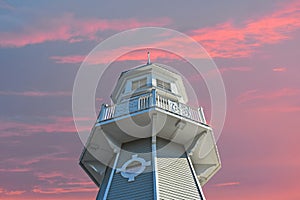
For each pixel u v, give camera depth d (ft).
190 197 43.96
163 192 41.57
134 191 43.14
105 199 44.04
